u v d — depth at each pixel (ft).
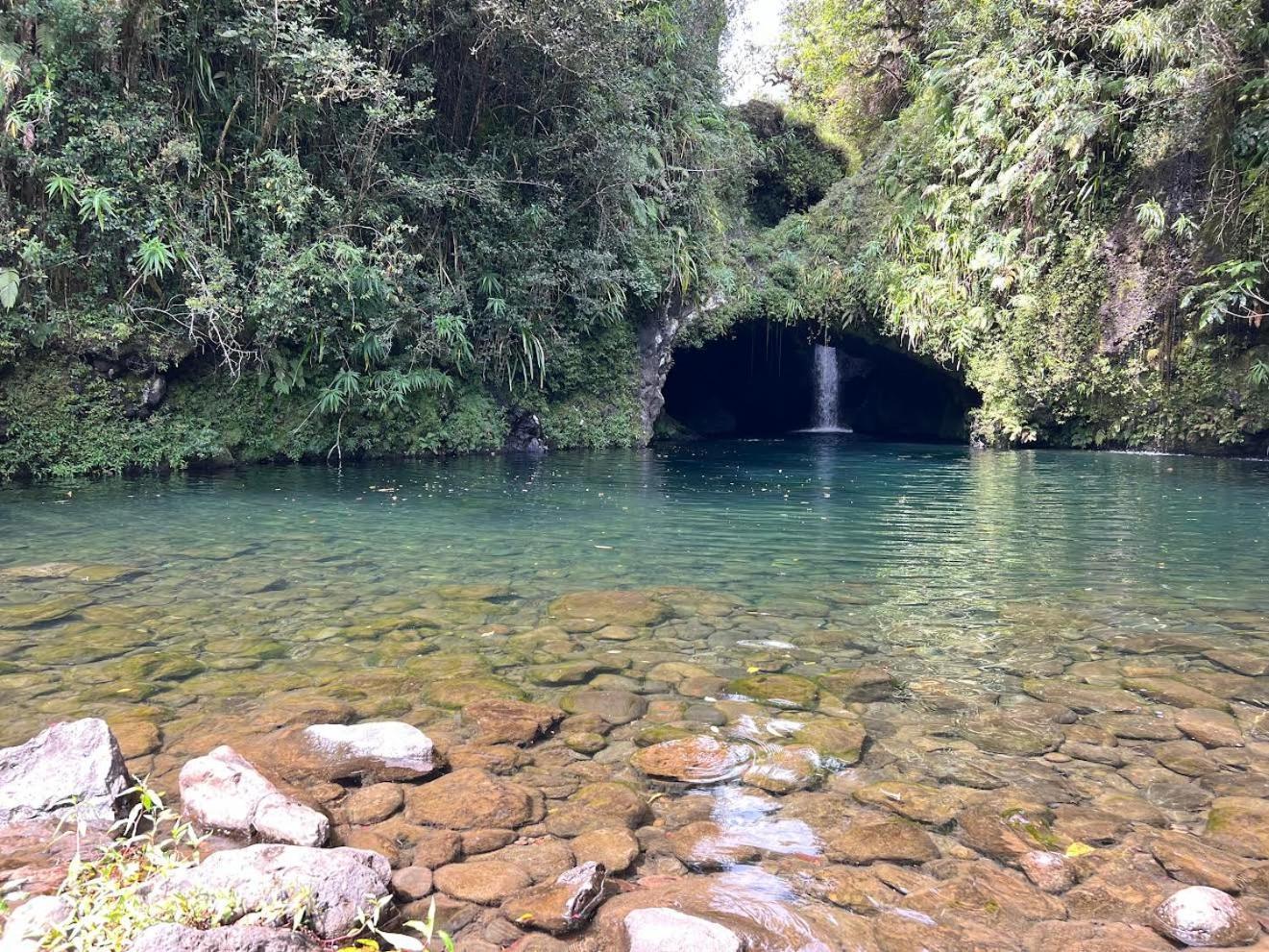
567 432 50.93
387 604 15.46
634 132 48.06
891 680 11.69
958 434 61.21
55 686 11.12
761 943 6.03
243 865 6.13
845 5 71.20
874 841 7.50
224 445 37.32
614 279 48.29
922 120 59.11
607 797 8.22
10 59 29.53
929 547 21.39
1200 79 39.86
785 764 9.02
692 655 12.75
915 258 54.19
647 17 50.85
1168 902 6.38
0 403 31.17
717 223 57.98
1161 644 13.41
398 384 40.24
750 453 48.80
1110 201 45.68
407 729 9.04
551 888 6.57
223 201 35.12
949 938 6.16
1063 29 46.24
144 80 33.60
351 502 27.99
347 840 7.36
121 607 14.99
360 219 38.63
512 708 10.41
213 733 9.62
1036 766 9.04
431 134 43.42
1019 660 12.60
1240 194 40.40
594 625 14.20
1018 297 47.96
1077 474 37.52
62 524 23.34
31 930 5.38
